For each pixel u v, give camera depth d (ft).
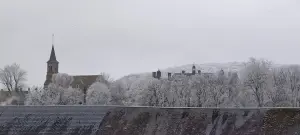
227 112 224.33
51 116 244.63
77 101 588.50
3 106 252.42
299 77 612.70
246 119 219.20
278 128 211.00
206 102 555.69
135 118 236.63
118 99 622.13
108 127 234.99
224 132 216.95
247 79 567.59
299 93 565.53
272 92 546.67
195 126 223.71
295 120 211.41
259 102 528.22
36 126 240.32
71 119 241.55
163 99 579.48
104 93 599.16
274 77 586.45
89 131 234.79
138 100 588.50
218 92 571.69
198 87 587.68
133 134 229.25
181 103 571.28
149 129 229.66
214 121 222.89
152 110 237.45
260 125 214.69
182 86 611.47
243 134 213.25
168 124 229.04
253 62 591.37
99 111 243.81
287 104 518.78
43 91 600.39
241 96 554.46
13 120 244.83
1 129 240.94
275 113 217.15
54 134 235.40
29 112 248.11
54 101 571.69
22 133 237.66
